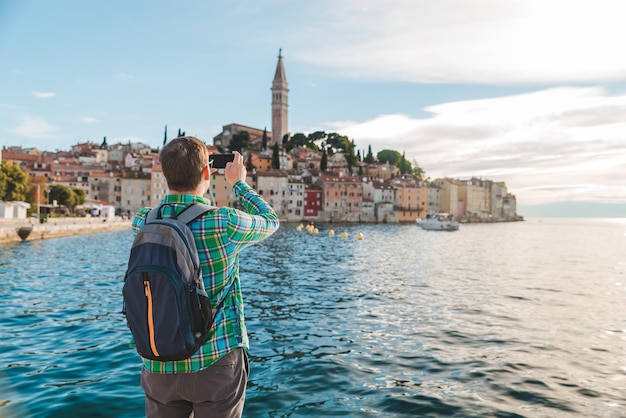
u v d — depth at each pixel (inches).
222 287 114.2
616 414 294.8
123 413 277.6
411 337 489.4
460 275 1140.5
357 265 1341.0
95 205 3954.2
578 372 378.0
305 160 7293.3
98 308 618.5
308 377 355.9
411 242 2726.4
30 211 3080.7
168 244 103.6
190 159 116.0
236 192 133.8
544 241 3309.5
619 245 2957.7
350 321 569.9
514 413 292.2
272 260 1454.2
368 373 367.9
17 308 614.9
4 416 265.9
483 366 388.8
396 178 7485.2
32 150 6692.9
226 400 115.4
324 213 6013.8
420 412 291.6
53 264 1214.3
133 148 7229.3
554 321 589.0
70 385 323.0
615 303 747.4
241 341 117.3
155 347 100.1
